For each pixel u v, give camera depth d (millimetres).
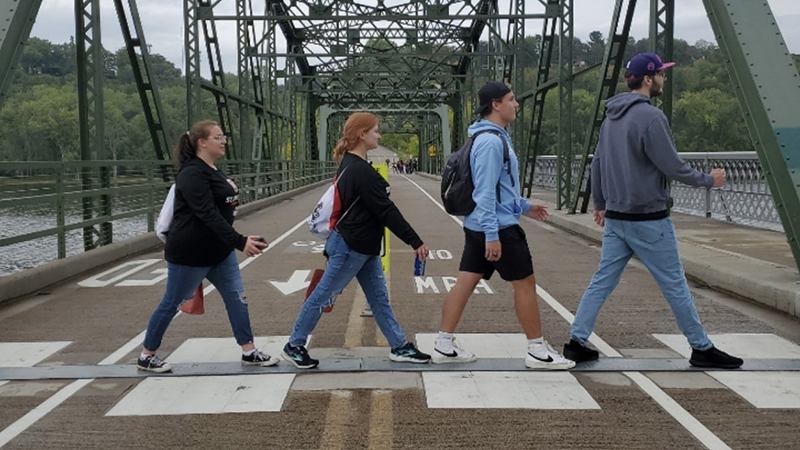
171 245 5320
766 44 7922
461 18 23188
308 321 5543
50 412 4750
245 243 5148
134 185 13438
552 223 18312
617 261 5613
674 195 18969
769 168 7738
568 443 4176
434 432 4344
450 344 5684
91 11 12336
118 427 4480
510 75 28328
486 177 5195
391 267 11148
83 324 7316
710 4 8539
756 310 7719
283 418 4598
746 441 4191
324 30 34531
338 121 83375
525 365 5625
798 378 5332
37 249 11656
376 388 5148
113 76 47406
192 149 5289
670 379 5320
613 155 5473
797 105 7629
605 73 16375
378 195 5293
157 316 5473
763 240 12461
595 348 6191
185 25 20688
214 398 4977
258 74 31672
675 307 5496
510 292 8836
